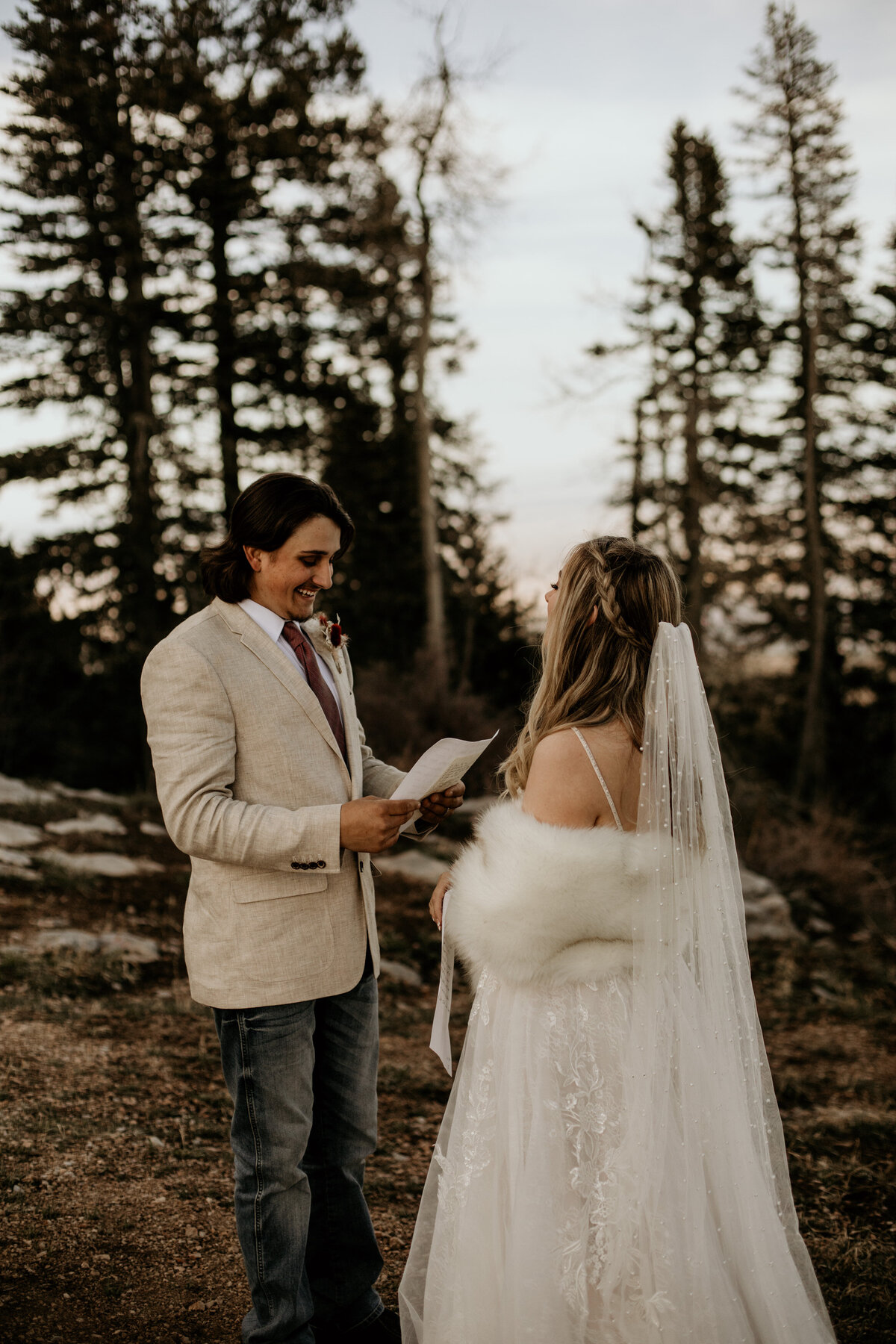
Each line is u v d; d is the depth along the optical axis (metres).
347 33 19.36
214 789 2.25
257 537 2.36
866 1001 7.27
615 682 2.23
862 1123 4.58
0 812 9.20
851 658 27.50
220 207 19.20
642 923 2.11
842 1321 2.92
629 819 2.20
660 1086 2.09
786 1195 2.29
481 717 14.88
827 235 23.19
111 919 6.75
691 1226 2.04
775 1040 6.22
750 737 25.75
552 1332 1.96
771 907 9.87
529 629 23.75
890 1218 3.65
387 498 24.83
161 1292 2.73
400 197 20.03
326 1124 2.54
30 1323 2.54
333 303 21.05
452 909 2.26
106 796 11.27
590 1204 2.04
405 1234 3.24
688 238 23.69
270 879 2.32
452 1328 2.09
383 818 2.22
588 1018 2.12
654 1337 1.97
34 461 19.81
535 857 2.08
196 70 17.98
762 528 24.44
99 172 19.03
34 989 5.18
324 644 2.64
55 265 19.34
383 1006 6.00
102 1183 3.28
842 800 24.75
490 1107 2.19
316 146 19.16
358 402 22.72
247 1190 2.31
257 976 2.29
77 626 20.98
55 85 17.61
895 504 25.59
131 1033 4.75
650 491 24.11
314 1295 2.56
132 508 20.17
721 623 24.66
